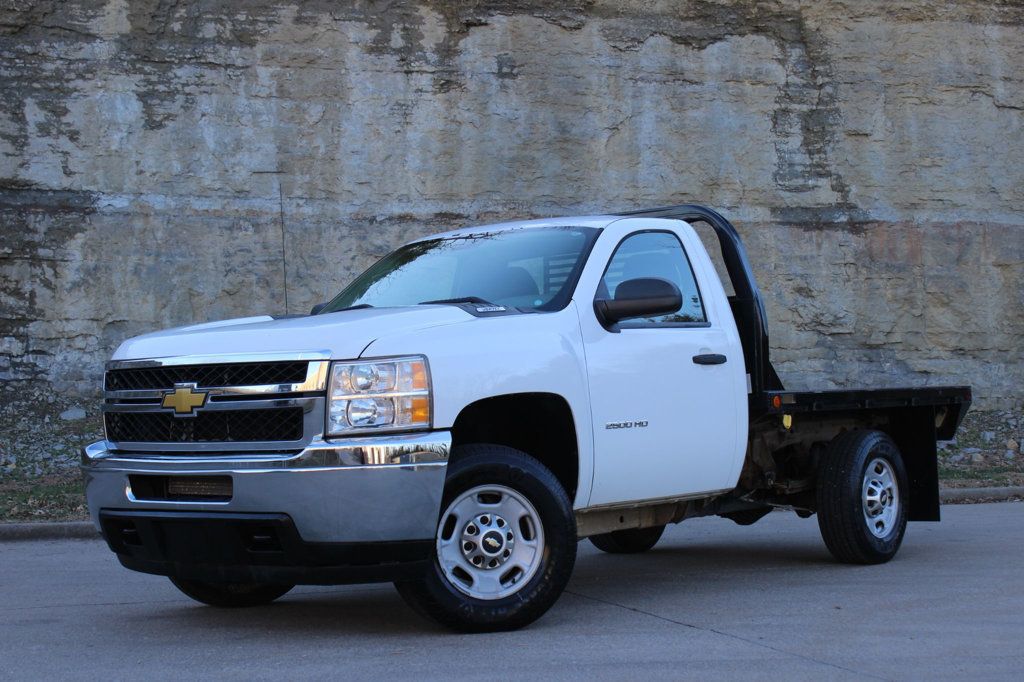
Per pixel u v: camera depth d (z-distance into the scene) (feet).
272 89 53.47
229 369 17.28
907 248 60.54
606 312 19.88
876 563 25.36
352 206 53.88
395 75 55.16
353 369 16.69
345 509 16.24
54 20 51.21
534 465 18.03
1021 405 60.44
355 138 54.34
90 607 21.36
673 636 17.62
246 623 19.39
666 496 20.85
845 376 58.90
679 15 59.16
